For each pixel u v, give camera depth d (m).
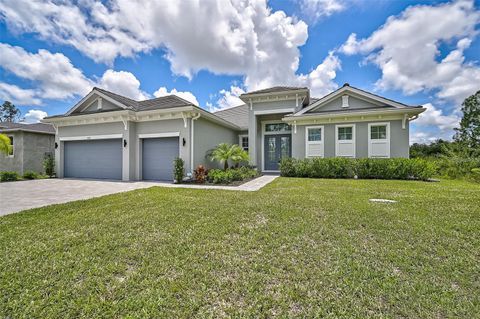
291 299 2.07
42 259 2.86
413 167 10.52
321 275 2.45
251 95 14.79
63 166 14.26
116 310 1.95
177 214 4.82
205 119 12.93
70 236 3.63
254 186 9.28
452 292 2.14
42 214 4.96
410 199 5.98
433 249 3.04
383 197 6.35
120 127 12.41
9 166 16.70
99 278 2.45
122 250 3.10
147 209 5.29
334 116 12.09
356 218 4.34
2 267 2.67
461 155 13.99
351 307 1.96
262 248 3.13
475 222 4.06
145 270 2.59
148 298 2.10
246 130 17.77
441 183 9.37
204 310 1.94
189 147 11.42
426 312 1.89
